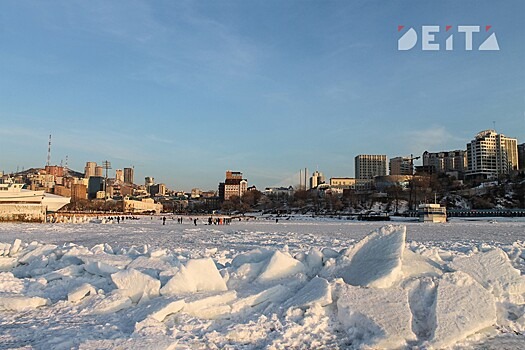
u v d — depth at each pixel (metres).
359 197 172.62
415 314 9.48
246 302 10.37
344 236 44.66
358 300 9.50
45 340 8.61
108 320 9.93
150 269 12.73
